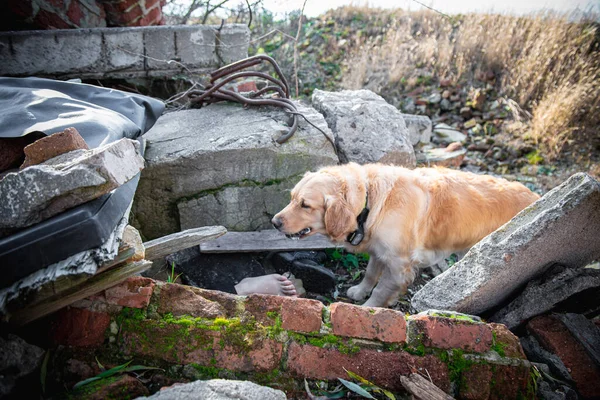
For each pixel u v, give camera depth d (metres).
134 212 3.30
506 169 5.60
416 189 3.12
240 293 2.90
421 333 1.96
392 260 3.10
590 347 2.20
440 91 6.96
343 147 3.79
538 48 6.82
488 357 1.92
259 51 7.21
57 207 1.60
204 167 3.25
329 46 7.79
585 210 2.12
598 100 6.11
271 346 1.85
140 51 4.23
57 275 1.52
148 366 1.80
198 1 5.69
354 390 1.78
